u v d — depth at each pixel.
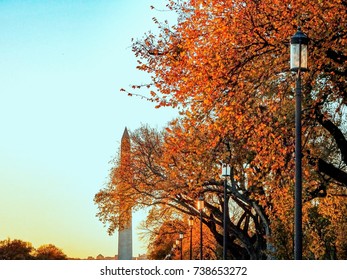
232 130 30.64
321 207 44.78
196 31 29.67
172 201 71.81
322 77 30.20
